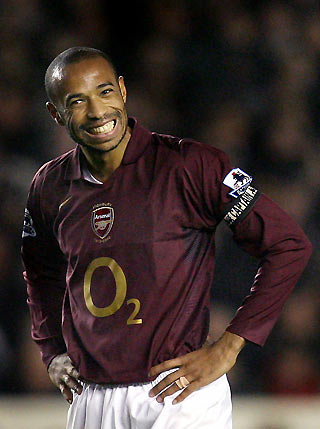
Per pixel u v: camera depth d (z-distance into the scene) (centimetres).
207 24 2811
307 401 1989
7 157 2450
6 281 2266
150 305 1172
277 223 1185
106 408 1199
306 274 2333
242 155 2578
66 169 1248
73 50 1191
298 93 2680
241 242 1212
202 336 1197
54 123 2525
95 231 1198
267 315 1179
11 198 2373
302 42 2772
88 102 1160
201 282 1200
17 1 2739
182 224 1185
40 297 1333
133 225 1180
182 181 1179
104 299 1189
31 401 2002
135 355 1177
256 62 2716
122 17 2812
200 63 2722
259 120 2630
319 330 2284
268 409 1892
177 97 2694
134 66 2772
